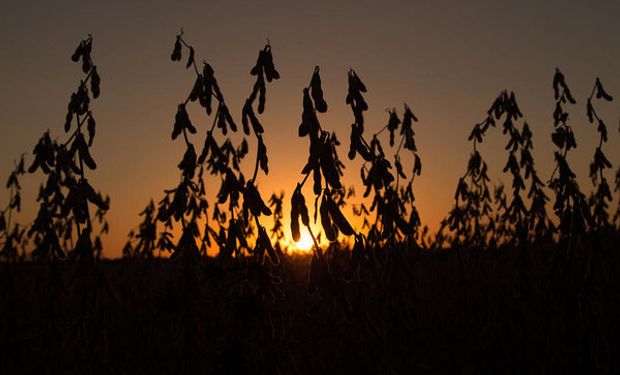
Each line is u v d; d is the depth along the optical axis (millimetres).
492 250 5113
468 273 4457
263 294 2059
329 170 1853
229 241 2150
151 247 4133
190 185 2320
